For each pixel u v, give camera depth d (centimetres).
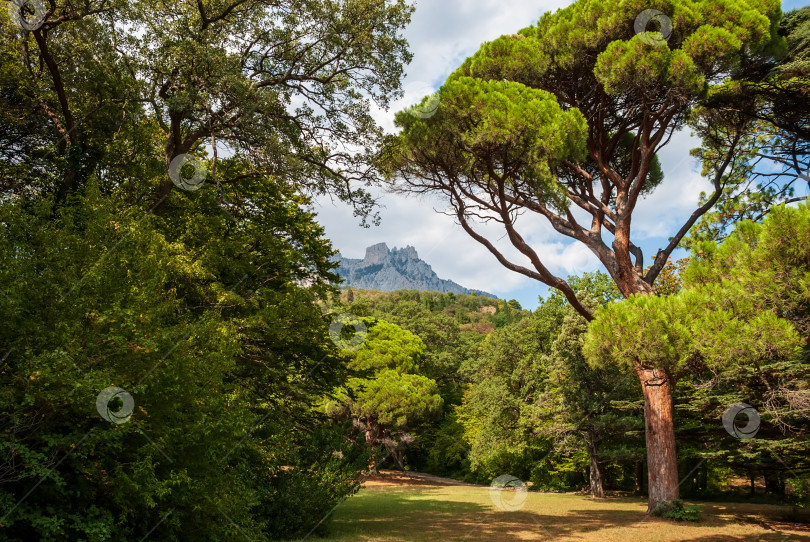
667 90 1199
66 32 1041
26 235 507
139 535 527
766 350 651
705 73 1152
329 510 1198
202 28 1080
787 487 2145
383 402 3114
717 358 684
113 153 1059
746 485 2620
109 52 1045
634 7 1170
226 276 1212
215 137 1143
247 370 1230
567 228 1572
